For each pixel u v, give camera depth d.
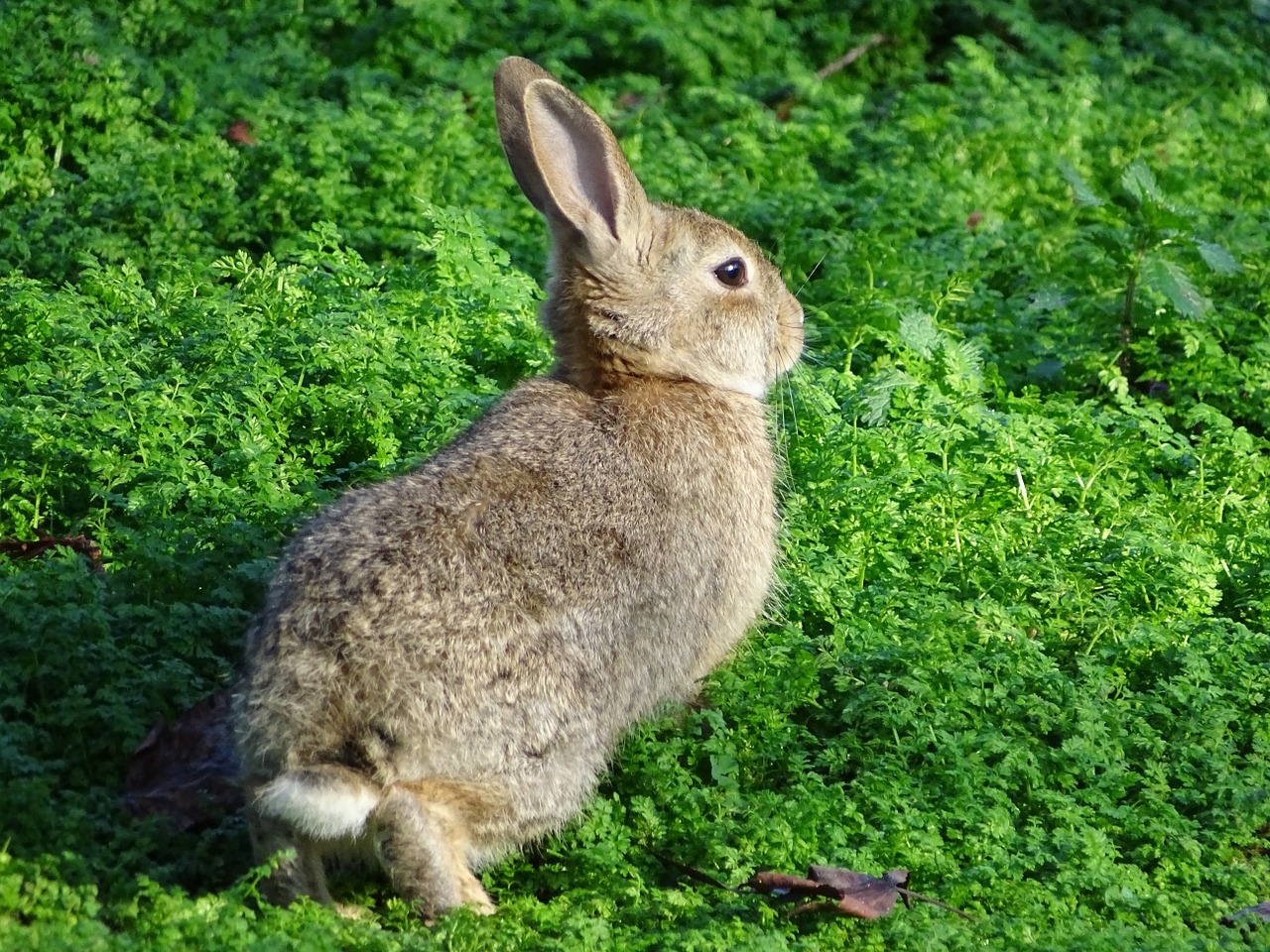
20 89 18.05
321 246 15.45
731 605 10.18
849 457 12.94
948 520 12.52
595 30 22.52
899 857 9.41
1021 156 19.89
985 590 11.89
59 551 11.01
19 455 11.95
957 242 17.38
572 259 10.67
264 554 11.08
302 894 8.50
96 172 16.78
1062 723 10.55
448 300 14.50
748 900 9.02
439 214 15.39
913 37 24.28
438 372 13.38
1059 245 17.78
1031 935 8.56
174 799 9.46
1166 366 15.74
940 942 8.42
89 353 13.04
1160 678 11.17
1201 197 19.27
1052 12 25.45
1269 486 13.88
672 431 9.93
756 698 10.59
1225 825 9.90
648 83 21.72
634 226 10.56
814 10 24.30
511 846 9.01
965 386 14.20
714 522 9.95
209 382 12.85
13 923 7.60
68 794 9.08
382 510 9.00
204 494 11.61
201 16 21.17
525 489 9.28
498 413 10.09
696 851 9.51
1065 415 14.42
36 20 18.98
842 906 8.86
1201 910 9.12
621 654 9.41
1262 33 25.52
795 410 13.23
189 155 17.20
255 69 20.06
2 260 15.59
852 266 16.38
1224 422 14.30
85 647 9.88
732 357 10.80
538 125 10.52
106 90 18.28
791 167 19.14
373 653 8.43
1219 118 22.27
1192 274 16.61
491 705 8.66
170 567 10.79
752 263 10.93
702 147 20.11
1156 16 25.03
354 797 8.27
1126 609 11.70
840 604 11.56
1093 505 13.29
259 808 8.48
